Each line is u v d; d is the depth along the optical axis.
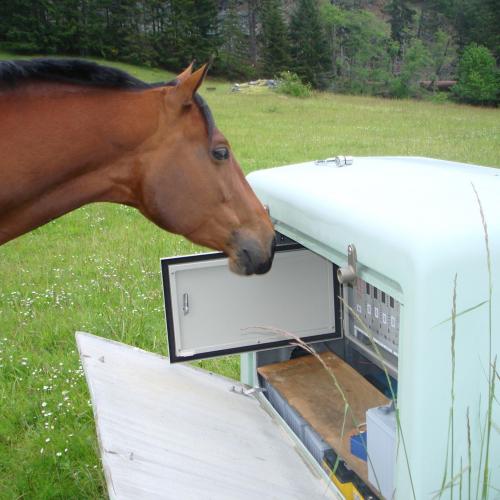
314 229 2.18
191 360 2.73
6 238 2.15
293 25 55.03
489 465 1.73
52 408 3.64
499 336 1.65
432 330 1.59
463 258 1.58
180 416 2.51
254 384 3.06
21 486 3.02
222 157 2.15
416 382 1.62
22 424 3.55
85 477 3.04
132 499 1.77
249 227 2.22
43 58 2.12
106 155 2.12
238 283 2.73
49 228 7.77
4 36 47.50
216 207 2.18
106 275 5.70
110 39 48.50
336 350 3.13
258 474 2.27
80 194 2.14
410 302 1.61
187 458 2.20
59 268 6.09
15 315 4.92
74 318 4.84
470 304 1.60
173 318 2.67
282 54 53.38
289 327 2.85
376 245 1.76
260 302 2.79
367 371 3.04
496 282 1.61
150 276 5.73
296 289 2.83
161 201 2.15
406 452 1.69
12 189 2.04
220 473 2.16
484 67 46.94
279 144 15.36
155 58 49.00
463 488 1.71
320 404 2.58
